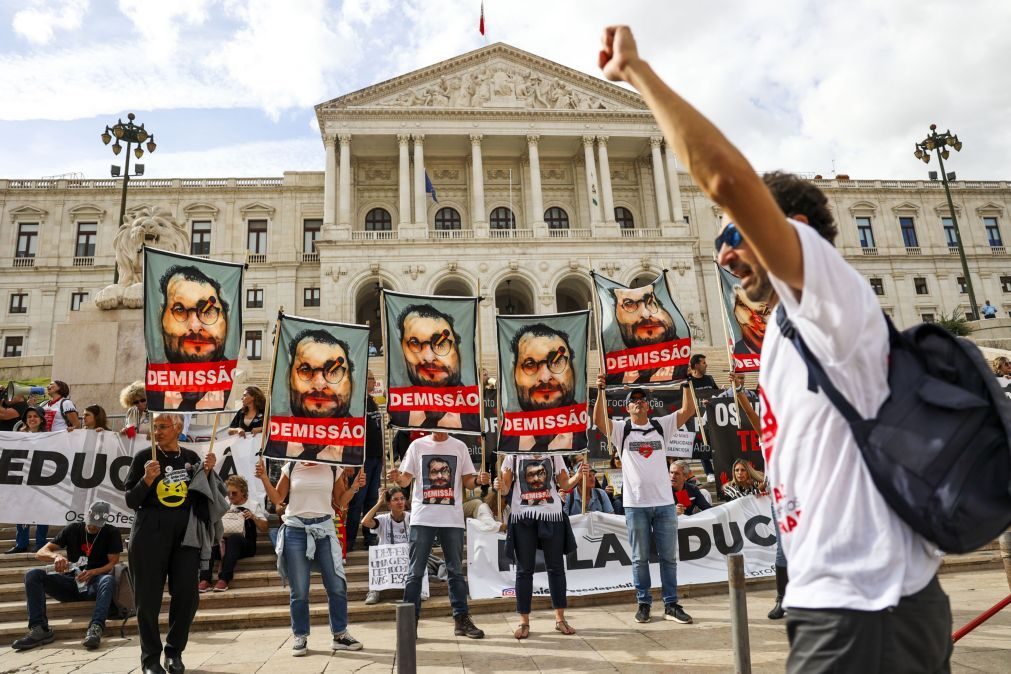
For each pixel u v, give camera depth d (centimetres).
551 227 4650
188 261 675
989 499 155
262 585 813
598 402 727
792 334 186
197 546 545
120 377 1230
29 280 4438
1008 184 5394
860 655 159
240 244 4597
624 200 4747
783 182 207
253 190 4688
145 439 907
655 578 820
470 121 4331
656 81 169
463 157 4662
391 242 4056
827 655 164
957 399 161
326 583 607
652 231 4359
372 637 654
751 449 945
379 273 4012
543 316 781
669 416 730
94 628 640
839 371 168
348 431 682
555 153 4672
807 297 160
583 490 744
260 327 4441
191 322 664
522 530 646
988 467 158
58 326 1243
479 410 756
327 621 725
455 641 618
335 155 4228
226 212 4641
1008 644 512
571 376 762
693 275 4269
